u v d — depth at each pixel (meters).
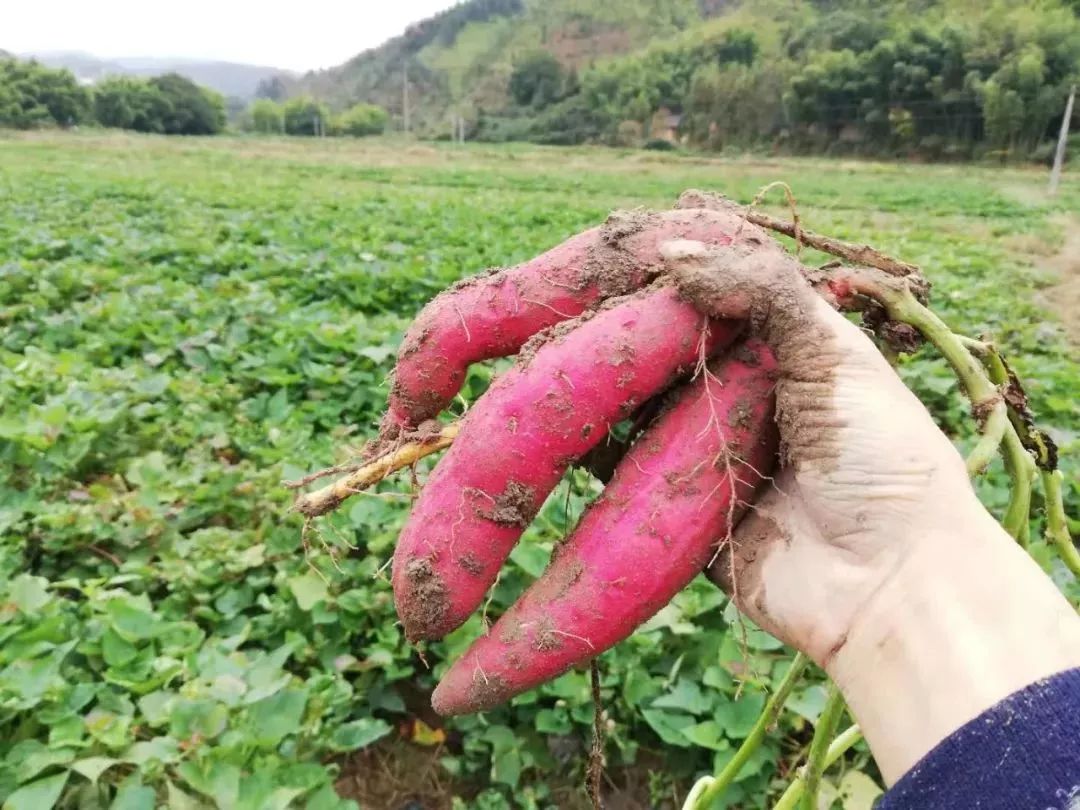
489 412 1.46
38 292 7.75
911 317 1.44
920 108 47.69
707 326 1.41
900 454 1.21
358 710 3.14
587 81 68.44
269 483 4.16
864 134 50.19
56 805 2.50
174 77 76.56
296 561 3.56
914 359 6.14
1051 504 1.57
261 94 165.25
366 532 3.72
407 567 1.50
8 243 9.88
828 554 1.28
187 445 4.73
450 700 1.52
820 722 1.54
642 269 1.55
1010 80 43.88
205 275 8.99
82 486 4.22
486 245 11.80
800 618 1.28
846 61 50.25
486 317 1.62
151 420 4.99
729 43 64.56
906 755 1.05
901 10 59.00
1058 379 6.49
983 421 1.39
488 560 1.48
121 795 2.37
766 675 3.00
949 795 0.94
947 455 1.22
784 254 1.41
